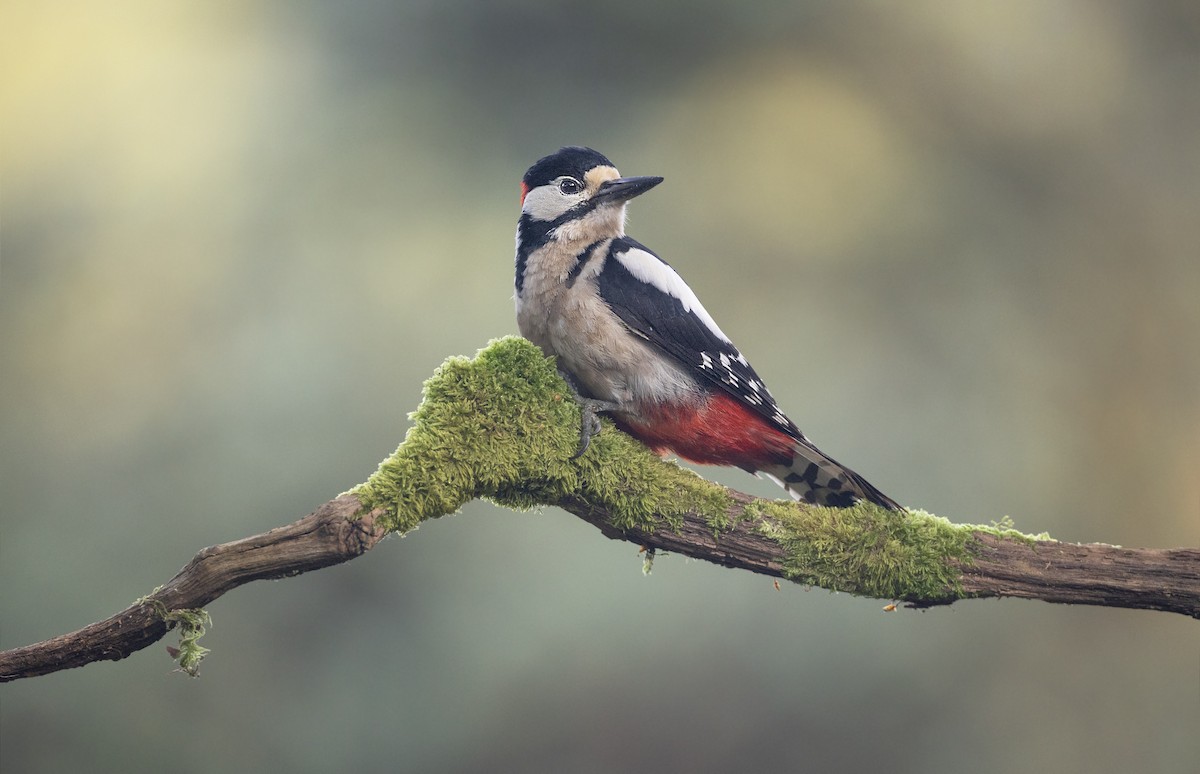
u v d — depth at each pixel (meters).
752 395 6.86
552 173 7.27
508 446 5.79
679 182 16.52
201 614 5.33
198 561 5.30
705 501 5.95
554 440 5.87
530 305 7.07
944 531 5.97
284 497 13.13
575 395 6.13
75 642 5.30
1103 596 5.86
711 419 6.95
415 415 5.75
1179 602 5.79
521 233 7.35
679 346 6.89
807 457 6.86
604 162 7.35
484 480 5.74
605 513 5.99
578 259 7.03
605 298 6.90
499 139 15.98
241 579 5.34
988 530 5.99
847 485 6.84
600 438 5.97
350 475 13.23
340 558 5.39
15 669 5.29
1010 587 5.92
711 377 6.88
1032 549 5.93
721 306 16.06
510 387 5.86
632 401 6.98
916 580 5.92
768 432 6.90
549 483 5.89
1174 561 5.81
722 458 7.18
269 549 5.33
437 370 5.84
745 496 6.02
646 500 5.93
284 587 13.97
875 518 5.97
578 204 7.17
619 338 6.87
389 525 5.48
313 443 13.30
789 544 5.94
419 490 5.56
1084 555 5.89
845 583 5.96
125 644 5.32
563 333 6.96
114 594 13.00
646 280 6.98
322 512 5.39
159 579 13.08
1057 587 5.88
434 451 5.63
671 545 6.00
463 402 5.77
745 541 5.96
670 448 7.18
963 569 5.92
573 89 16.70
